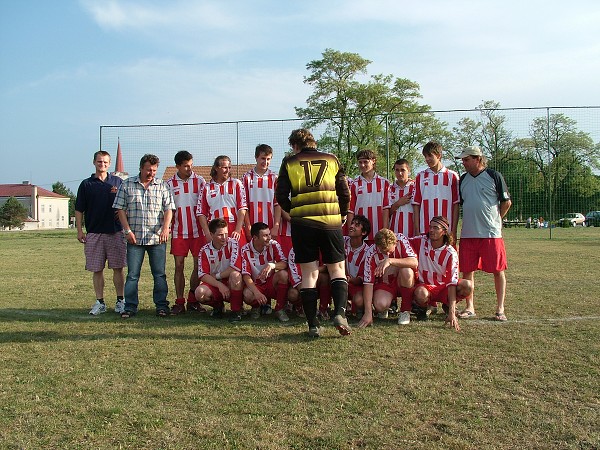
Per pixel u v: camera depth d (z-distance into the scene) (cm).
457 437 278
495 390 345
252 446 270
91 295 775
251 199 668
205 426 294
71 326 549
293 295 577
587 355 418
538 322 543
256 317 592
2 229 6272
